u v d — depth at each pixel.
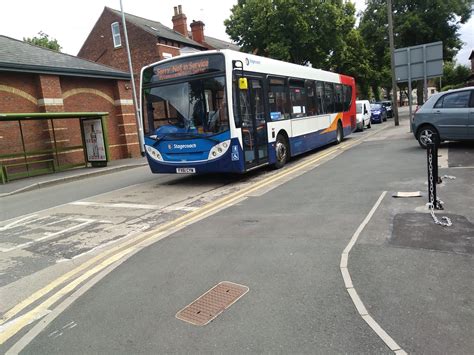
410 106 18.33
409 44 35.28
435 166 6.20
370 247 4.82
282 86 12.52
